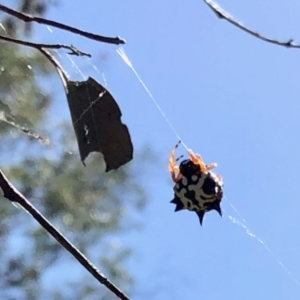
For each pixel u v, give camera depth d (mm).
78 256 99
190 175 137
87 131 119
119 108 118
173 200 139
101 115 118
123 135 118
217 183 136
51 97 346
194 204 137
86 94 118
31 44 105
